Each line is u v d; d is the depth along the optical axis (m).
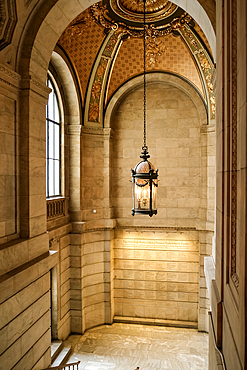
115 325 12.61
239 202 3.24
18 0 6.10
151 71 12.27
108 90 12.28
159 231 12.73
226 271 4.04
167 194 12.65
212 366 4.94
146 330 12.20
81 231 11.70
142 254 12.88
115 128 13.00
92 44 10.82
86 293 12.16
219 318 4.30
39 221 7.34
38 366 6.90
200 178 12.35
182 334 11.88
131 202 12.90
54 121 10.87
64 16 7.18
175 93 12.56
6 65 6.29
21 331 6.16
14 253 6.19
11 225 6.58
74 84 11.14
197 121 12.41
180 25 10.30
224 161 4.36
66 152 11.63
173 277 12.67
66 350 10.39
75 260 11.75
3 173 6.27
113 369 9.62
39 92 7.16
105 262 12.59
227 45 3.99
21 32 6.60
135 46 11.45
